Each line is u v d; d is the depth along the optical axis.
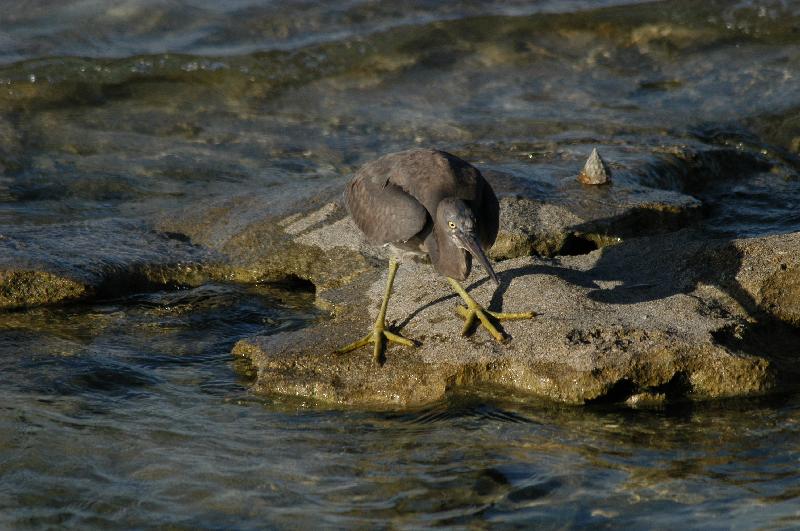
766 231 20.91
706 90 28.05
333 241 19.64
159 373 16.14
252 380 15.89
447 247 15.10
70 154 25.08
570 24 31.11
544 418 14.34
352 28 30.64
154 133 26.22
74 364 16.27
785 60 29.05
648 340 14.79
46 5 30.91
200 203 21.89
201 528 12.14
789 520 11.74
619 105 27.39
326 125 26.69
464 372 14.93
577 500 12.41
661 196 20.55
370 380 15.09
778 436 13.64
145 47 29.42
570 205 19.75
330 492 12.81
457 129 26.16
